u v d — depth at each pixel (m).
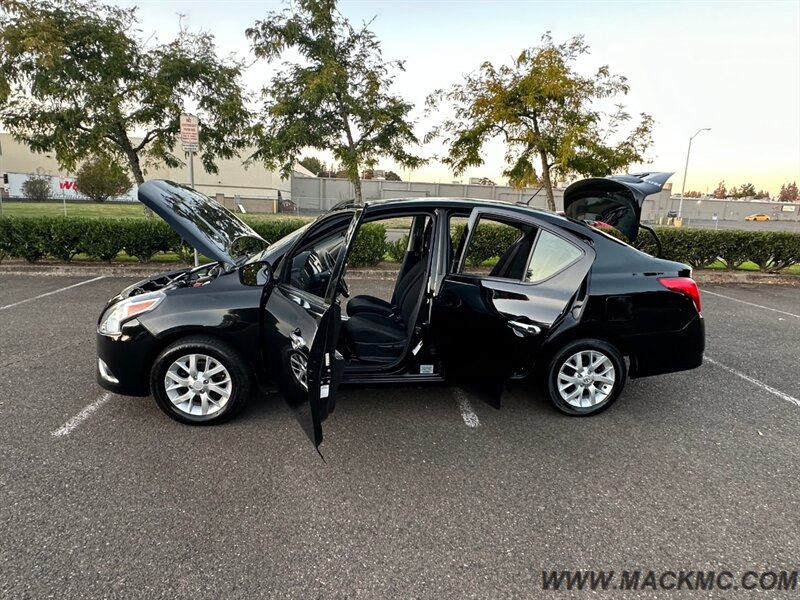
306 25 8.36
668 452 2.97
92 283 7.39
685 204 44.53
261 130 8.95
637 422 3.36
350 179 9.04
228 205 38.34
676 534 2.24
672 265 3.38
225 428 3.10
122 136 9.55
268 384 3.14
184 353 3.03
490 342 3.06
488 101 8.58
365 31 8.59
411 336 3.12
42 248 8.20
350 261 8.80
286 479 2.59
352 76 8.63
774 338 5.49
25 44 7.83
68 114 8.74
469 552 2.09
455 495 2.49
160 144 9.59
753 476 2.73
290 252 3.14
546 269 3.17
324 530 2.21
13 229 8.07
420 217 4.09
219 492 2.46
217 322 2.97
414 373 3.21
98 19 8.85
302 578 1.93
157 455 2.77
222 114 9.58
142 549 2.05
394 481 2.60
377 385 3.18
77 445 2.85
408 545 2.12
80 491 2.42
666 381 4.14
